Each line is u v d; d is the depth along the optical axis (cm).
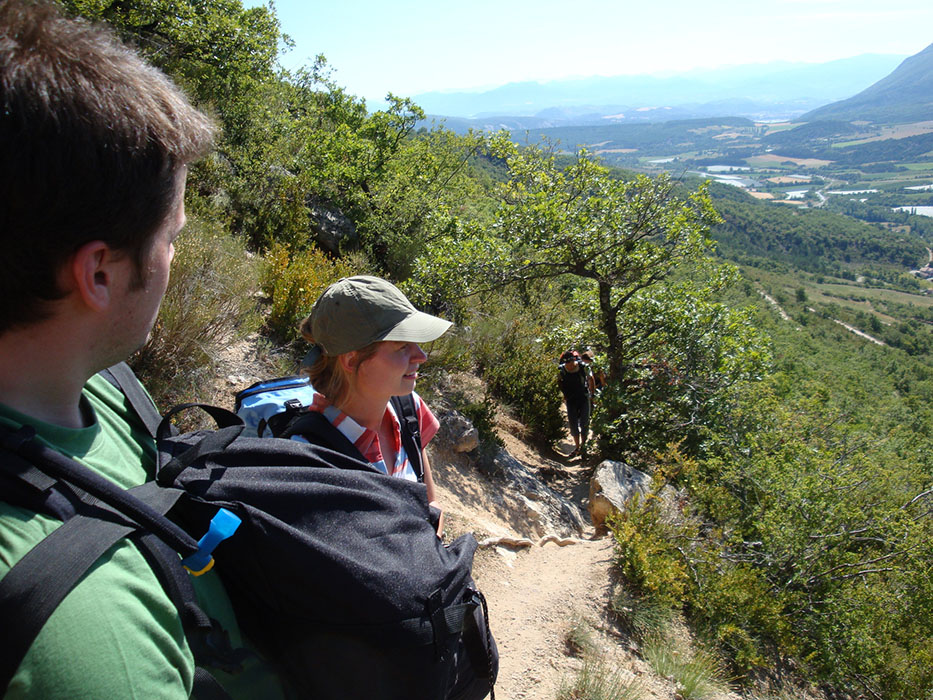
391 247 1076
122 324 72
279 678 86
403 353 169
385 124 1230
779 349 3109
